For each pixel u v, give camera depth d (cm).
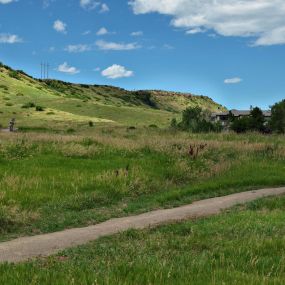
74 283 572
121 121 10806
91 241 1013
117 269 638
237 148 2647
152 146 2511
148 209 1420
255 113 6731
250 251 776
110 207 1435
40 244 1009
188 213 1333
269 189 1792
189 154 2364
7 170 1766
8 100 12006
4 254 927
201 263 685
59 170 1844
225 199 1574
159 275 605
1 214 1197
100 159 2212
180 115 12175
